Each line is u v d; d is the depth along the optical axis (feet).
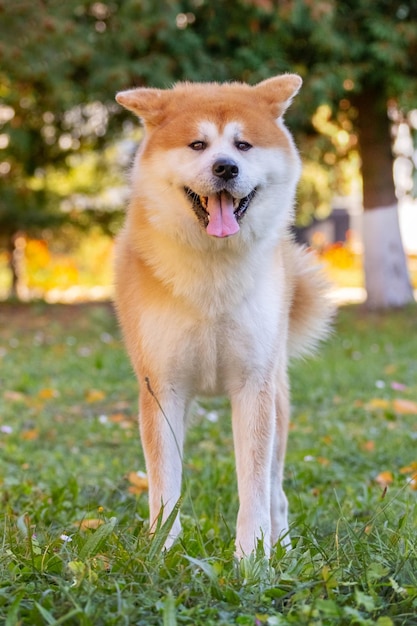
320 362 32.58
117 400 27.14
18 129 45.21
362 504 15.90
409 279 48.37
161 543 11.71
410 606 10.22
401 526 12.75
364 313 46.32
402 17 43.27
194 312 13.34
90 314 44.01
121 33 39.70
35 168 51.44
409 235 92.43
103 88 41.52
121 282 14.48
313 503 16.19
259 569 11.35
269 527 13.48
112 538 12.26
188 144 13.33
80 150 50.83
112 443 22.00
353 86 41.45
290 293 15.74
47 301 56.34
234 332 13.51
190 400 14.55
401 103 42.34
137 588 10.59
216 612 10.05
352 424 23.81
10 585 10.67
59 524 14.42
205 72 40.42
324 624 9.71
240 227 13.15
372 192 47.47
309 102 40.34
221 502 16.20
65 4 38.81
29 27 36.45
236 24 40.73
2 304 53.88
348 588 10.77
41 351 36.11
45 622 9.68
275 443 15.05
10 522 13.42
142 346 13.64
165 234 13.26
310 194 53.47
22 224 53.88
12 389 28.43
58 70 39.04
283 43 41.88
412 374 30.30
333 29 41.06
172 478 13.52
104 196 56.70
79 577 10.64
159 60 40.24
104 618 9.62
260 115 13.96
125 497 16.39
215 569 10.97
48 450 21.45
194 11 42.11
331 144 44.91
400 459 19.89
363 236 48.42
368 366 31.86
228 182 12.76
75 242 60.34
